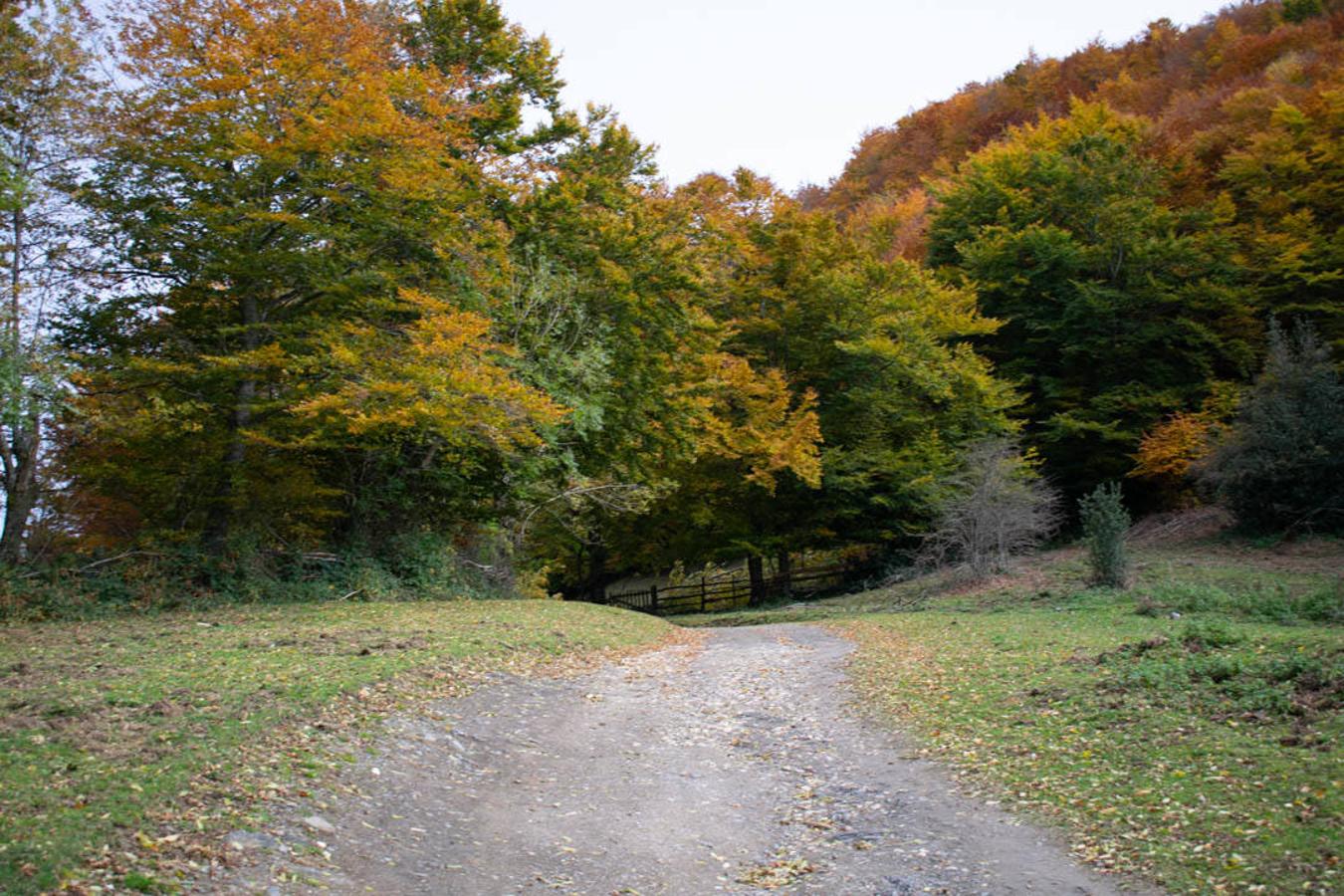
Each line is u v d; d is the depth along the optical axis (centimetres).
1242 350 3444
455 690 1172
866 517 3562
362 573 2202
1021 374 3778
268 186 1941
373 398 1834
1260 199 3853
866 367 3381
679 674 1527
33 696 938
